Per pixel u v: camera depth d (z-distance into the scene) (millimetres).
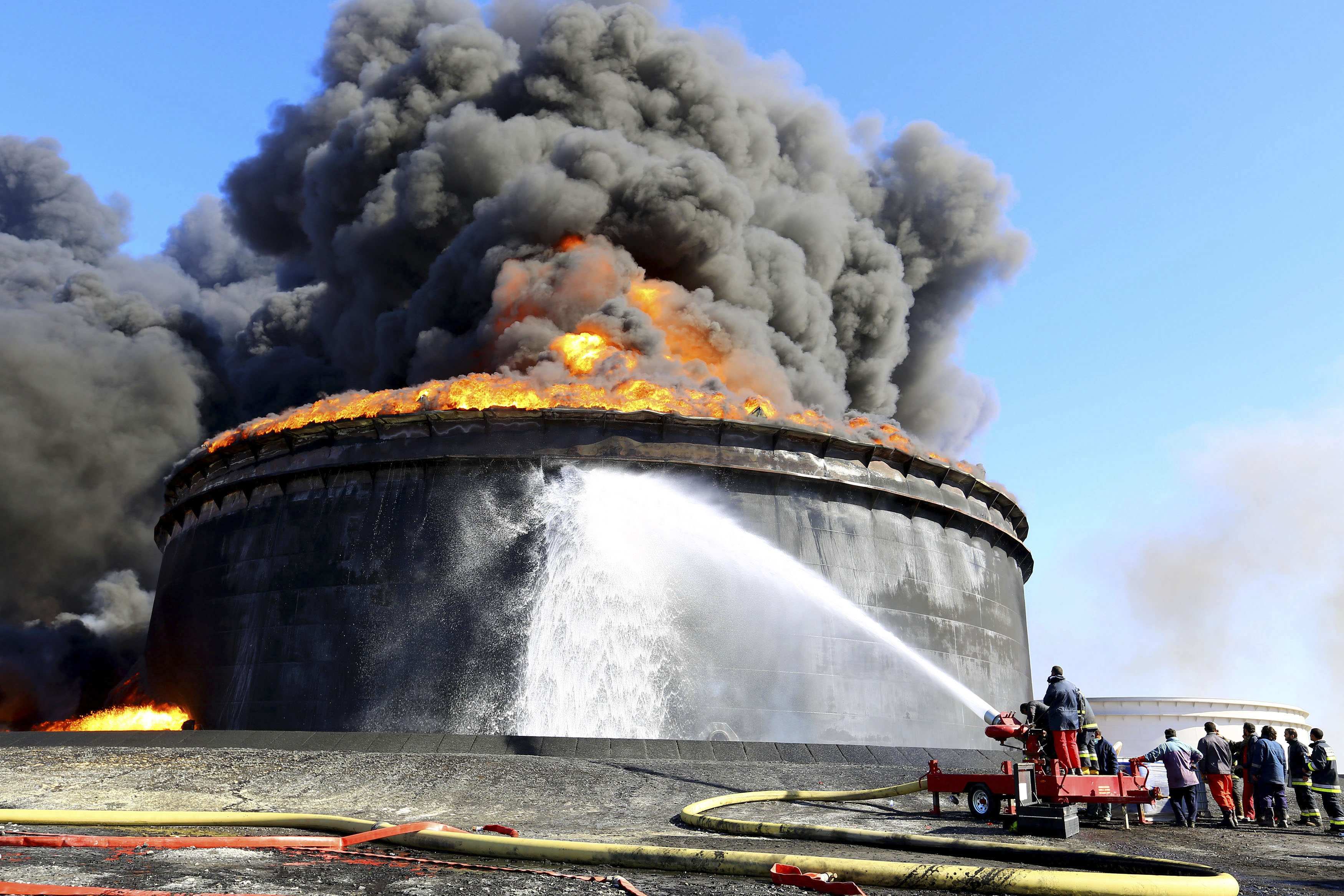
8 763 16891
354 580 26469
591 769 16734
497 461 26969
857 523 28719
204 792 14781
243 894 6566
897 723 27156
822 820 12391
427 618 25625
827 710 26078
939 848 9742
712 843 10422
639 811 13703
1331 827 13172
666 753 19188
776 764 18328
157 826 11672
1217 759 14078
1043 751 12062
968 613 30641
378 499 27297
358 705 25094
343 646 25859
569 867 8695
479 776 15961
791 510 27750
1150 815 14398
